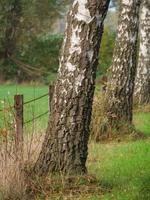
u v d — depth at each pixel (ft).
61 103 36.70
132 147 52.39
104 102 59.57
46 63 176.76
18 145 36.50
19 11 169.78
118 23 63.21
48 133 37.09
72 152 36.76
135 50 62.44
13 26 170.40
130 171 42.04
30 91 128.16
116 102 60.03
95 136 57.00
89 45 36.40
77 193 35.55
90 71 36.70
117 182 38.45
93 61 36.73
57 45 178.60
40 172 36.68
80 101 36.63
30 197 34.96
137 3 62.85
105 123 57.77
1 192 34.32
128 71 61.57
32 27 174.50
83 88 36.60
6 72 171.73
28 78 171.63
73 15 36.50
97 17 36.32
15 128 37.37
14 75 171.83
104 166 44.16
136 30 62.85
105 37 166.09
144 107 81.87
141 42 85.56
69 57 36.52
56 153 36.76
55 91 37.04
